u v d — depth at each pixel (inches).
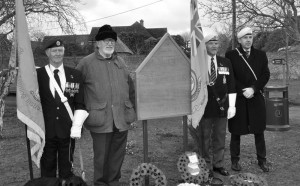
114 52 188.2
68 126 167.6
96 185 186.5
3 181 214.2
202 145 216.4
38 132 160.2
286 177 220.7
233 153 231.8
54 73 166.9
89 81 180.2
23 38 160.1
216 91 206.2
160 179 186.5
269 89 358.0
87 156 271.0
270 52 859.4
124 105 185.0
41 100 166.6
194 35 198.4
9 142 325.1
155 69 198.5
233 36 523.8
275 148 291.3
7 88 317.1
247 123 225.1
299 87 907.4
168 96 202.4
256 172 229.9
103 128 180.2
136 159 262.4
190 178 197.2
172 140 322.3
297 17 523.5
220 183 201.6
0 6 444.8
